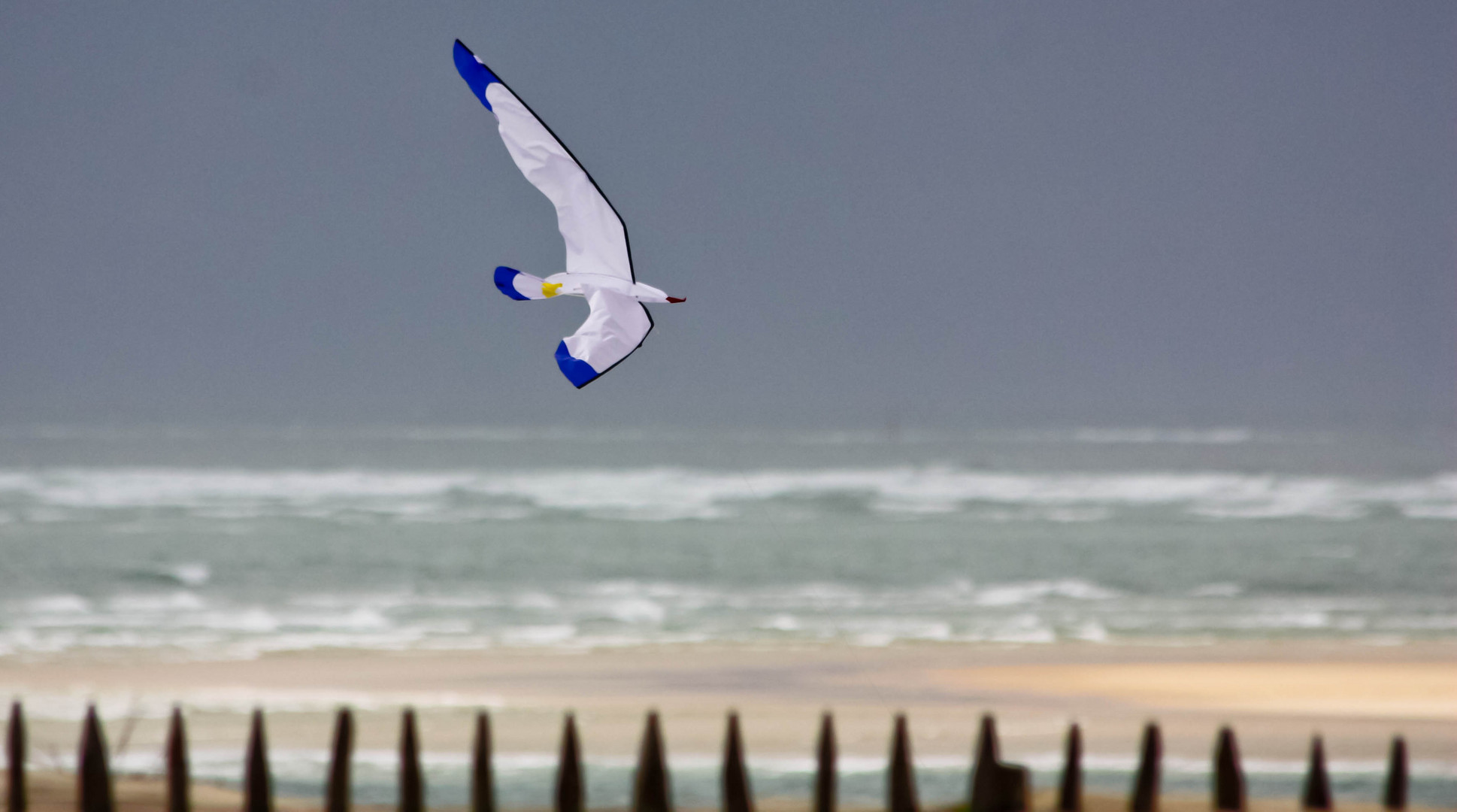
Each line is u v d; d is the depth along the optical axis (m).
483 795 35.47
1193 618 99.06
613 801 48.22
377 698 66.44
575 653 81.19
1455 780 50.88
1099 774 52.22
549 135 19.88
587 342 18.38
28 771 42.81
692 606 104.19
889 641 87.06
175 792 35.56
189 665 75.50
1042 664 78.12
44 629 89.06
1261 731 60.16
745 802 35.38
